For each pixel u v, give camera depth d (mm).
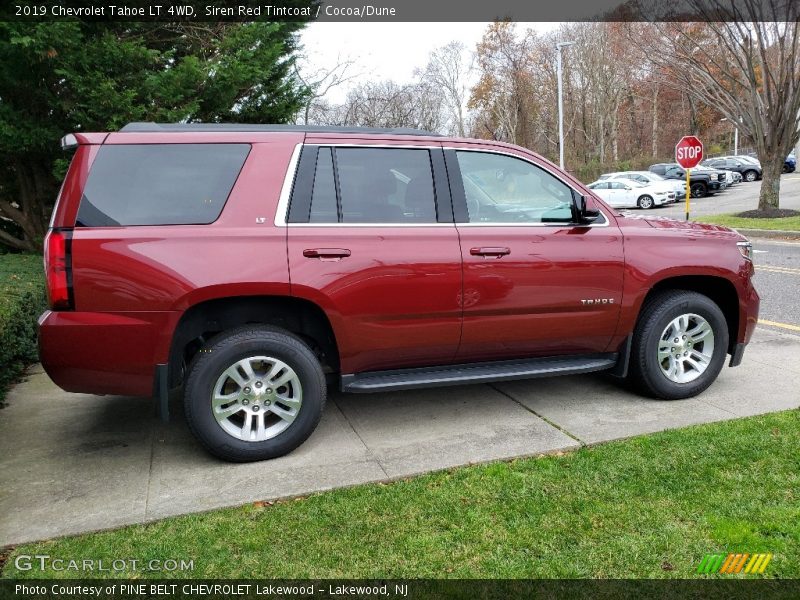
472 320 3848
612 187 26344
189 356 3932
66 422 4238
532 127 47344
